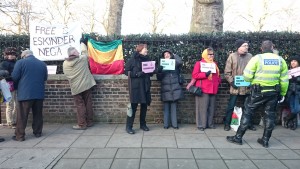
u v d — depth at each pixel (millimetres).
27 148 5855
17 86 6430
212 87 7016
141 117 7094
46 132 6988
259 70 5762
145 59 6797
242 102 7504
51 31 7848
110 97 7703
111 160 5211
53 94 7754
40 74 6480
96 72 7777
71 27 7871
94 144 6070
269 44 5852
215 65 6973
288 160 5199
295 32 7488
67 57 7418
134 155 5438
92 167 4934
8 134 6910
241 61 6887
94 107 7750
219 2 8797
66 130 7145
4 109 7812
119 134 6773
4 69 6914
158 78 7148
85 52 7766
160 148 5805
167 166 4941
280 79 5816
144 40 7672
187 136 6598
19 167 4938
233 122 7090
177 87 7051
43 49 7840
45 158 5312
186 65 7688
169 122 7371
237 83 6824
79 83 7070
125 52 7812
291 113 7098
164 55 7113
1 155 5480
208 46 7566
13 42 7906
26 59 6410
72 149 5777
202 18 8734
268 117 5863
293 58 7113
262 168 4863
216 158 5289
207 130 7090
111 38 7891
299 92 6922
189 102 7641
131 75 6621
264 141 5902
